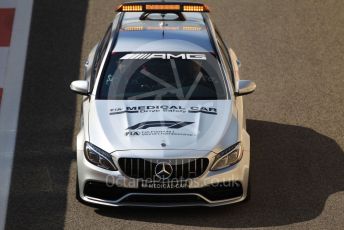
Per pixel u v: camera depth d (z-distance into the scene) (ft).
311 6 152.05
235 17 146.30
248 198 87.04
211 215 86.28
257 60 131.54
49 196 90.43
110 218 84.99
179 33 100.58
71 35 138.00
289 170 98.78
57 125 109.29
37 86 120.98
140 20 104.63
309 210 88.58
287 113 115.14
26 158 99.91
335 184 95.40
